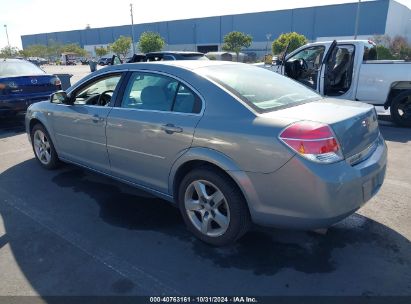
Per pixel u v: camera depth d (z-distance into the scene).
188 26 68.12
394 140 6.50
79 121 4.11
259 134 2.63
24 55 69.50
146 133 3.33
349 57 7.76
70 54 64.12
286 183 2.56
